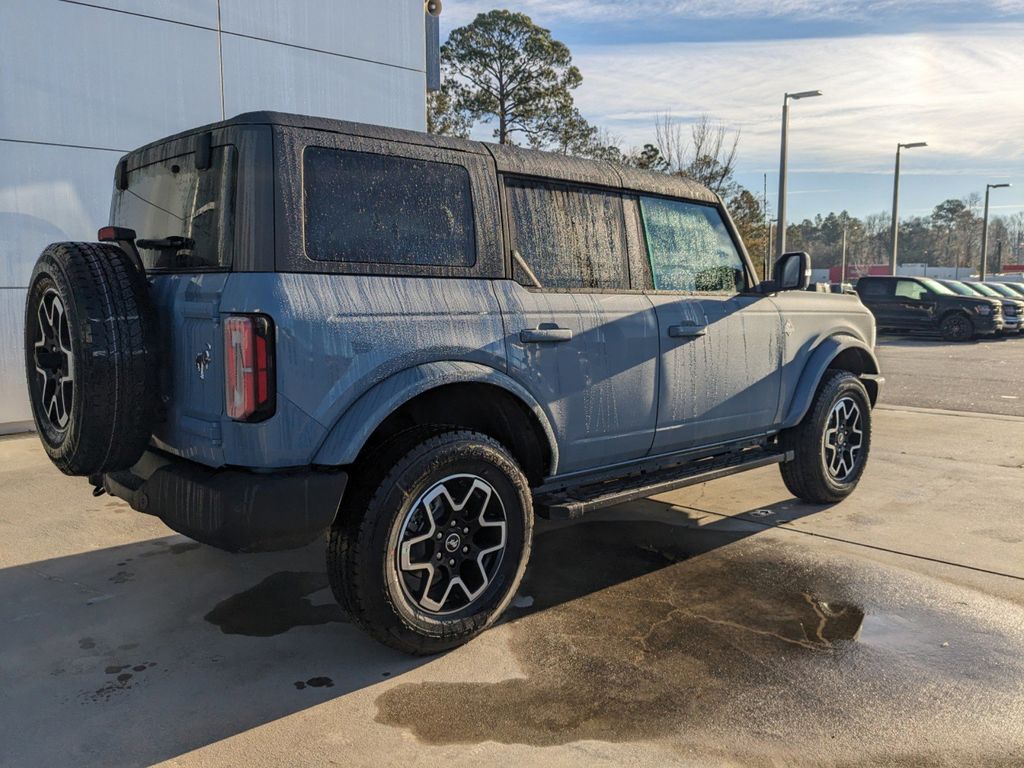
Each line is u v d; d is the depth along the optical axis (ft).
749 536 15.48
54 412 10.65
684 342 13.62
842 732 8.74
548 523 16.46
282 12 29.76
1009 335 73.67
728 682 9.83
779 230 65.77
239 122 9.38
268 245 9.16
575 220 12.60
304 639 11.09
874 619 11.65
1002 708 9.21
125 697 9.52
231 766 8.16
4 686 9.78
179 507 9.57
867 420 17.92
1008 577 13.24
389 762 8.23
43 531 15.67
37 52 24.45
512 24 119.55
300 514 9.19
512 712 9.17
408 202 10.49
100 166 26.05
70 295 9.44
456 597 10.67
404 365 9.95
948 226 406.41
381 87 33.06
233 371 9.03
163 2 26.89
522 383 11.24
